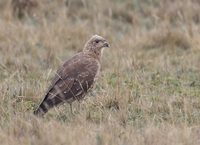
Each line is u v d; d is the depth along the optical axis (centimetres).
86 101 1919
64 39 2653
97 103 1911
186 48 2622
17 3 2933
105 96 1938
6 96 1955
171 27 2844
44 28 2714
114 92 1956
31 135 1644
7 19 2845
